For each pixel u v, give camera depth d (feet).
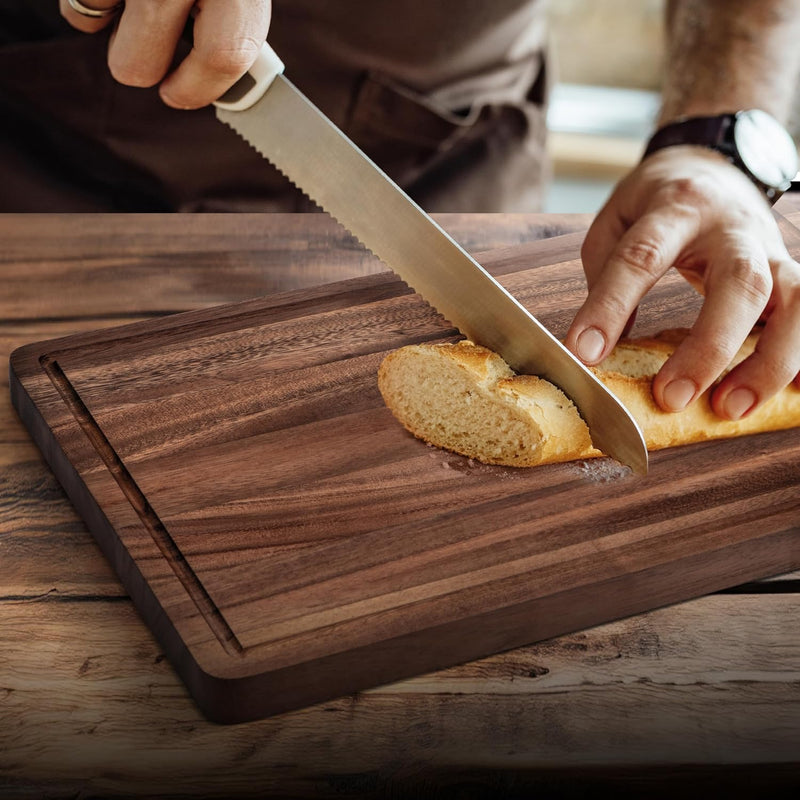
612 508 2.70
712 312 2.75
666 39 3.62
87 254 3.17
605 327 2.75
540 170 3.82
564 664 2.58
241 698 2.49
